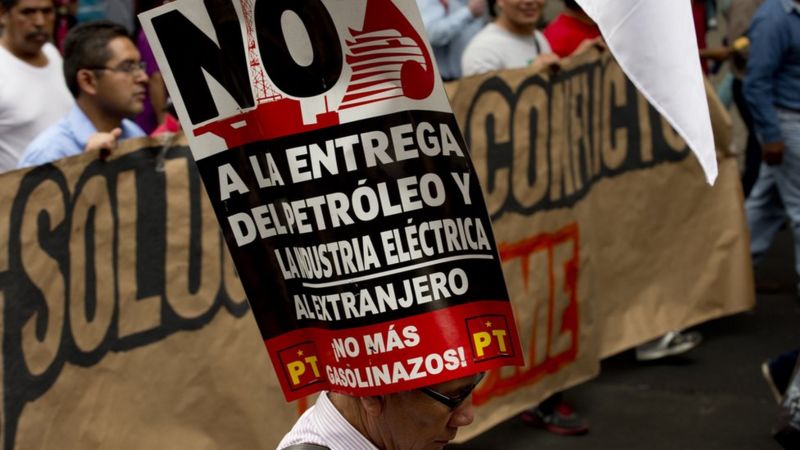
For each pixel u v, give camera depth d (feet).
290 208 8.56
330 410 9.30
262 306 8.85
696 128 9.21
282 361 8.93
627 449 26.18
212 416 19.53
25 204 16.40
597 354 28.63
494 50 27.35
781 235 43.34
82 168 17.24
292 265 8.79
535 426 27.43
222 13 8.38
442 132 8.38
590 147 27.96
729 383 29.84
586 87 27.63
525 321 25.88
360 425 9.18
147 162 18.26
